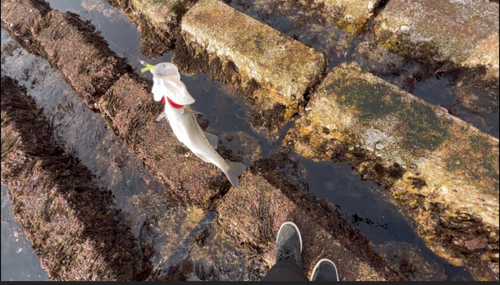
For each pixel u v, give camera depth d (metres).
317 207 1.15
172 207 1.28
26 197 1.33
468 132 1.02
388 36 1.24
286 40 1.26
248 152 1.29
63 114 1.58
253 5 1.50
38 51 1.79
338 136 1.15
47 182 1.32
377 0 1.25
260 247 1.13
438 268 1.04
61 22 1.67
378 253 1.09
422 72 1.20
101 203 1.33
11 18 1.77
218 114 1.38
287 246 1.05
